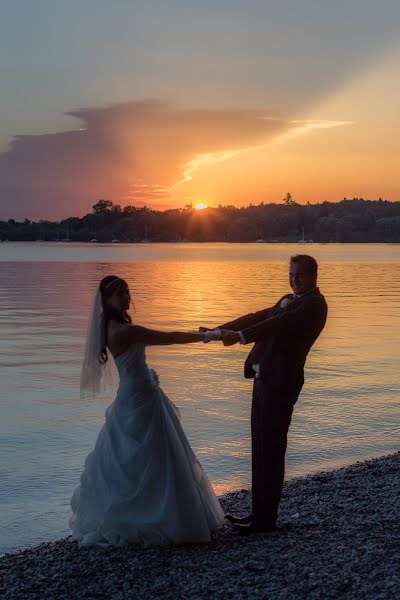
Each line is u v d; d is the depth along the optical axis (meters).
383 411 12.01
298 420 11.36
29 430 10.78
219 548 5.30
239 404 12.66
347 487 7.25
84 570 4.97
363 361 17.50
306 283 5.58
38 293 43.12
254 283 53.31
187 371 16.14
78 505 5.53
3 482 8.31
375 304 35.41
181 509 5.34
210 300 37.53
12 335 23.42
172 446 5.43
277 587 4.51
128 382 5.44
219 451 9.62
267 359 5.54
